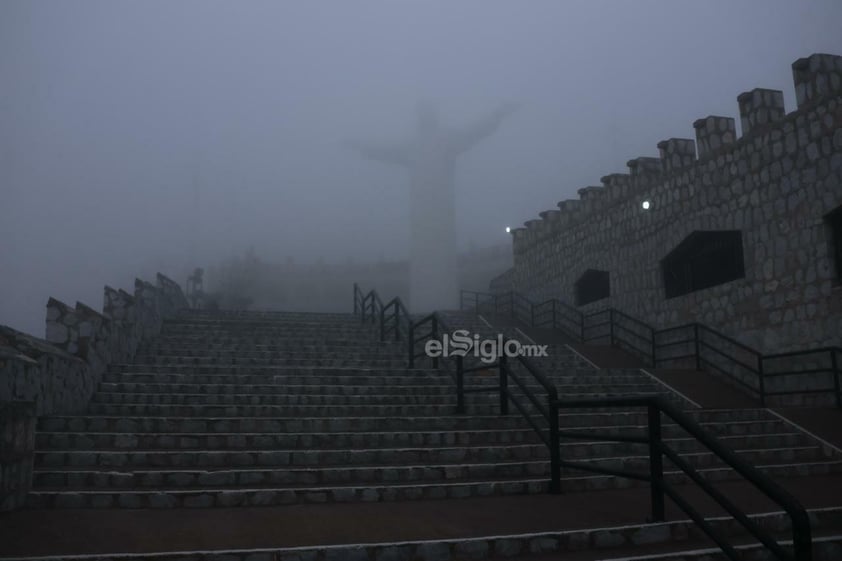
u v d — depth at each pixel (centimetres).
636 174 1606
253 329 1466
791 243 1141
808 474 775
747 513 550
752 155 1234
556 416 648
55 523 479
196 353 1180
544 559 446
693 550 463
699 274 1408
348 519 515
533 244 2189
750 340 1213
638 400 514
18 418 517
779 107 1229
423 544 438
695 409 1048
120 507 541
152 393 908
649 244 1532
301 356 1201
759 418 977
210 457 662
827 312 1065
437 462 711
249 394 932
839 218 1077
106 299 1116
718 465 786
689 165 1405
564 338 1662
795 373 1052
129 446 693
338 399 912
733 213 1273
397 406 876
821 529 536
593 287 1850
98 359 920
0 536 437
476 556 446
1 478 489
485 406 914
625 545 479
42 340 824
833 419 938
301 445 732
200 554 402
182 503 552
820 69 1105
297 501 577
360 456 693
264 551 412
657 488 502
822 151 1088
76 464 638
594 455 786
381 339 1374
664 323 1462
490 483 632
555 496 629
